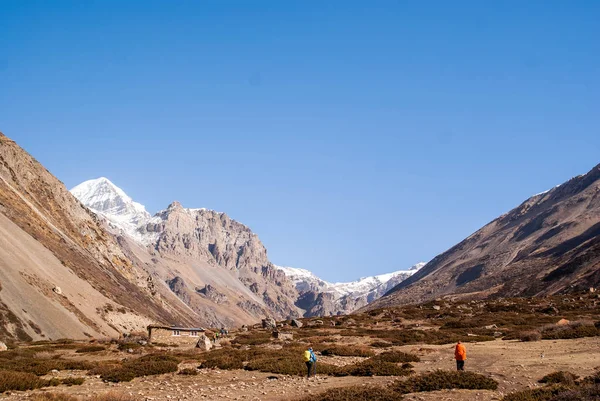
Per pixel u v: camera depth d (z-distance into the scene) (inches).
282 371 1480.1
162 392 1194.0
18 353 2069.4
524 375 1248.2
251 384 1296.8
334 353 1972.2
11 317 3553.2
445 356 1759.4
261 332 3828.7
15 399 1081.4
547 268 7849.4
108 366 1678.2
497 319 3339.1
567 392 877.2
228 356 1802.4
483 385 1093.1
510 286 7834.6
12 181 7721.5
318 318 4729.3
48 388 1253.1
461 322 3294.8
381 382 1253.7
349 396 1001.5
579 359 1457.9
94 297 5703.7
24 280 4328.3
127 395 1114.1
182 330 2881.4
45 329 3791.8
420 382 1111.0
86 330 4389.8
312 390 1175.0
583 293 4571.9
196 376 1445.6
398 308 4744.1
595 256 6668.3
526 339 2107.5
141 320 6205.7
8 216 6072.8
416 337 2645.2
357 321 4033.0
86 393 1179.3
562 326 2373.3
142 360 1758.1
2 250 4579.2
